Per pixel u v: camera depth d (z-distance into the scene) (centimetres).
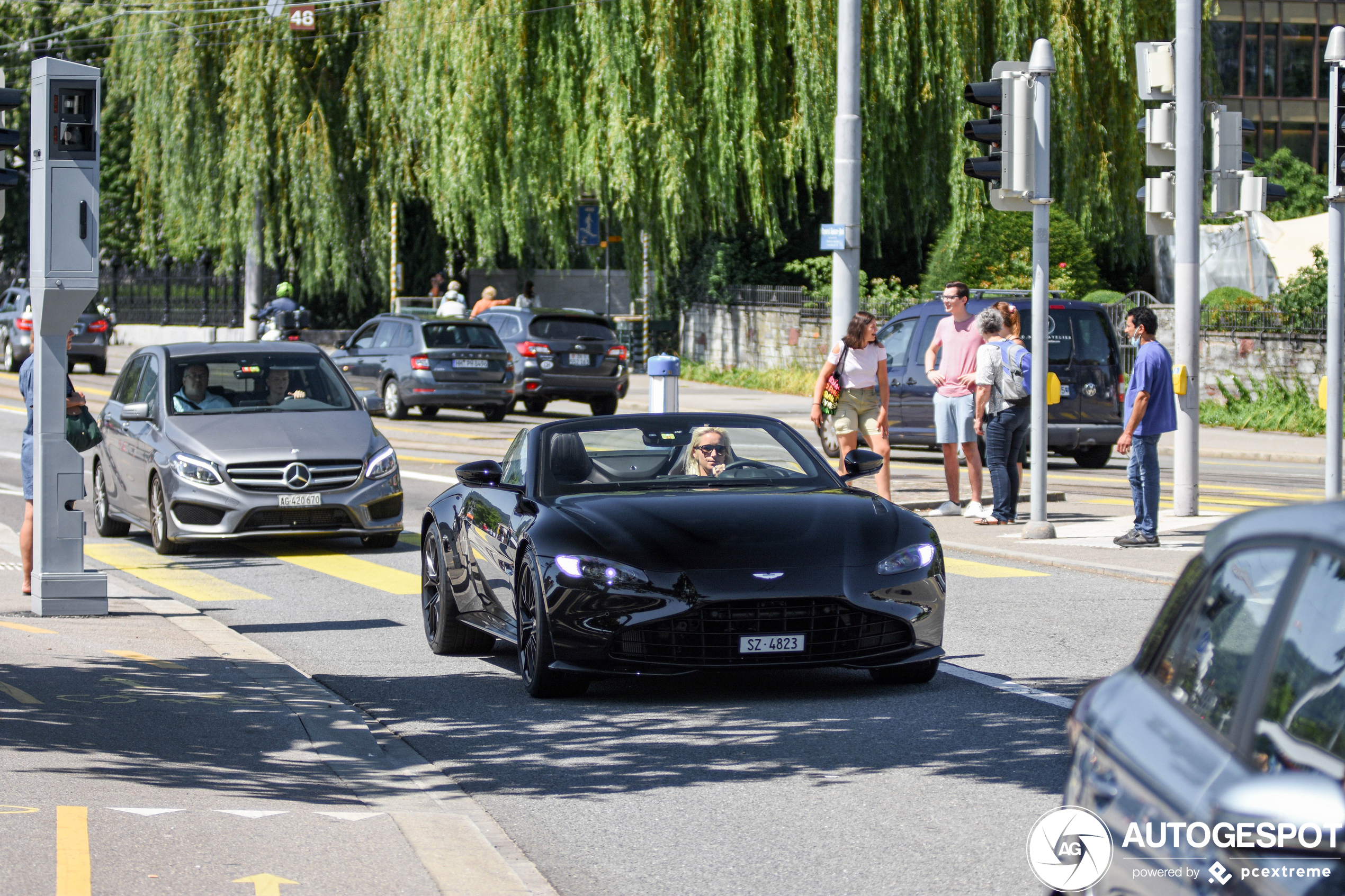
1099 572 1636
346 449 1850
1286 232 4797
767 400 4216
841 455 1991
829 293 4653
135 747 884
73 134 1320
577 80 3891
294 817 745
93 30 6575
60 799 751
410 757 917
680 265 5288
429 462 2861
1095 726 460
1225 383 3872
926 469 2712
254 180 4981
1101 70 3788
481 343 3766
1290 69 7144
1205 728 400
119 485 1975
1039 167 1806
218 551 1884
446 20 4097
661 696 1091
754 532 1067
